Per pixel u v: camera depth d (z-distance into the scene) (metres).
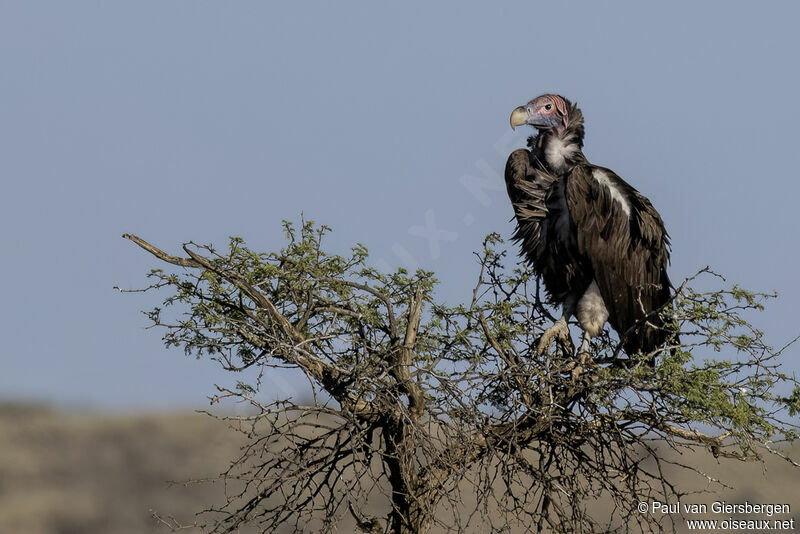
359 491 18.38
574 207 24.05
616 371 18.52
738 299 18.45
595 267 24.03
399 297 19.38
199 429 61.69
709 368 18.30
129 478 57.88
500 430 18.42
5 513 54.53
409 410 18.11
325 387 18.28
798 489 42.00
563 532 18.09
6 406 70.75
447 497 17.17
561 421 18.67
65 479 59.25
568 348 22.03
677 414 18.38
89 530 52.16
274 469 19.27
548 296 25.02
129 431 64.38
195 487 52.25
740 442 18.02
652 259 24.69
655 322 22.88
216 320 17.62
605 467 18.67
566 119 25.73
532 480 19.06
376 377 17.69
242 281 17.86
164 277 18.34
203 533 18.73
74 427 67.38
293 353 17.27
